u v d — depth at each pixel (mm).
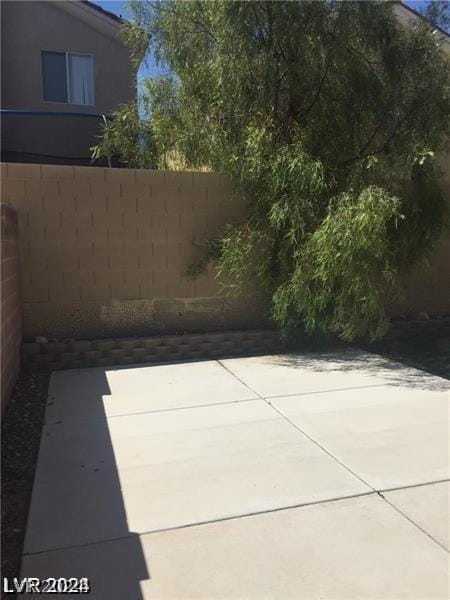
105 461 4043
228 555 2889
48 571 2768
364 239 5785
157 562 2834
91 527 3162
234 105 6953
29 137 12344
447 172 8539
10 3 13359
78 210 6887
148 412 5098
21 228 6699
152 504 3412
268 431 4598
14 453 4281
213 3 6516
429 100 6852
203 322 7578
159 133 7789
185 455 4133
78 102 14000
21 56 13492
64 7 13570
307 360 7098
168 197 7242
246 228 7137
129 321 7234
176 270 7371
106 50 14125
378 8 6762
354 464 3947
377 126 7172
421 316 8617
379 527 3133
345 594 2590
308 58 6785
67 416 5012
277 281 7121
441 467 3891
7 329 5242
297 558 2859
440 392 5660
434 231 7539
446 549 2926
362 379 6164
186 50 7070
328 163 6805
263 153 6492
